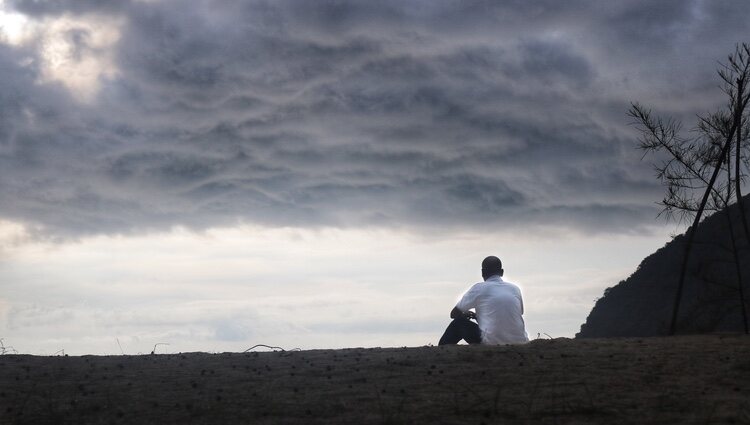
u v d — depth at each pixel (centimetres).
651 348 1026
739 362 892
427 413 713
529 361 955
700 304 1523
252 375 940
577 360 948
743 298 1445
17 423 724
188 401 797
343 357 1067
